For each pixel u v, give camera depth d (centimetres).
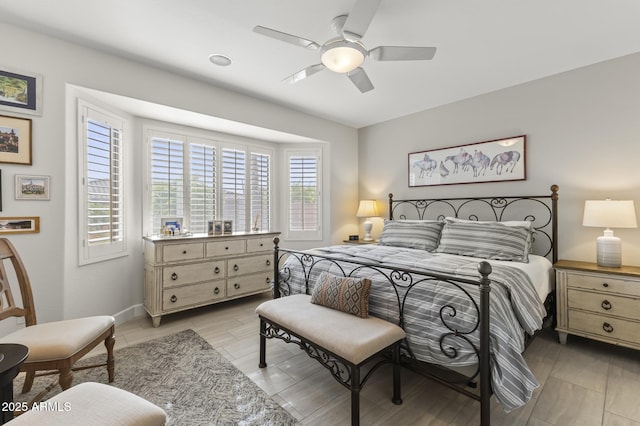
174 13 201
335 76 297
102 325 181
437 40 232
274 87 323
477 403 174
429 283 177
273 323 198
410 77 299
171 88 287
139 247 322
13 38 216
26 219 222
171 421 158
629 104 254
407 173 417
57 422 93
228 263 341
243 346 247
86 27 218
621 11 197
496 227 273
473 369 158
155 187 331
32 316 179
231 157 396
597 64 269
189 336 267
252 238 363
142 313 322
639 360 224
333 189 455
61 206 237
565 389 188
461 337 151
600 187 268
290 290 263
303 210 450
